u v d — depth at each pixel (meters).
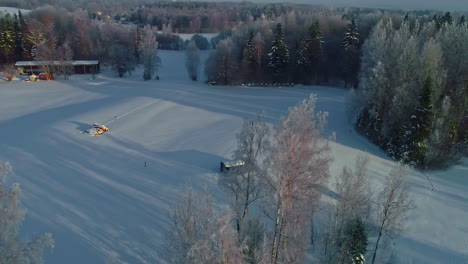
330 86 93.88
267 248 20.50
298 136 18.98
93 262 28.39
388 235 28.38
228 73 92.88
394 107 49.69
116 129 57.53
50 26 118.06
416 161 45.78
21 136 54.28
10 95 80.50
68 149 49.56
